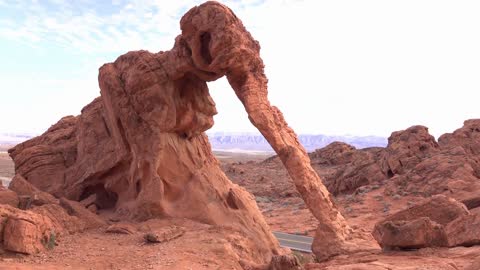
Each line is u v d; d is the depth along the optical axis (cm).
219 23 1977
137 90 2273
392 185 4444
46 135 3020
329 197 1995
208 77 2266
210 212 2145
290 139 2111
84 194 2616
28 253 1529
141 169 2250
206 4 2027
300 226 3756
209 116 2508
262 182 6900
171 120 2273
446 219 1695
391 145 5078
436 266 1195
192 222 2086
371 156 5428
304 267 1418
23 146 2991
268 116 2062
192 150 2422
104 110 2575
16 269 1345
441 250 1434
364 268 1188
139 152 2272
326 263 1473
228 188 2403
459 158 4300
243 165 9050
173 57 2238
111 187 2486
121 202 2417
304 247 2836
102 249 1662
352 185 5188
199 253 1608
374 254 1516
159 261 1488
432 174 4212
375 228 1609
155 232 1773
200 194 2211
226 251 1644
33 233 1577
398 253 1454
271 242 2178
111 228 1961
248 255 1816
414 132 5056
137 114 2298
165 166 2267
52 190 2647
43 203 2162
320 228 1880
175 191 2256
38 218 1641
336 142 8275
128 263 1487
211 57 2100
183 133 2427
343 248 1780
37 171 2742
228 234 1886
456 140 4997
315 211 1920
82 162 2634
